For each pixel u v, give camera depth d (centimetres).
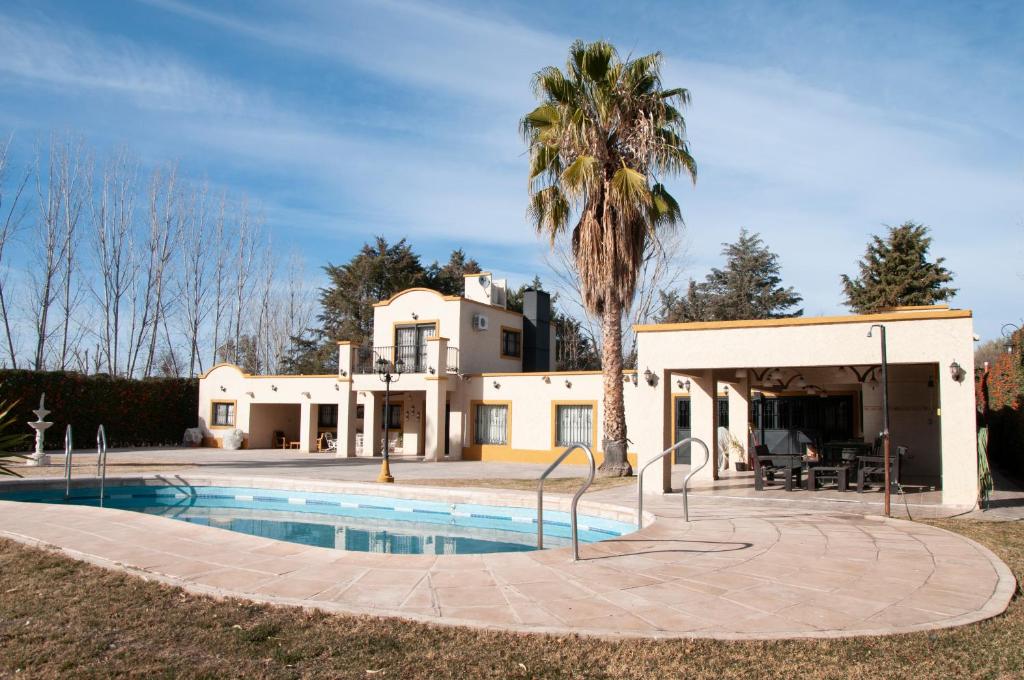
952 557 718
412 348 2692
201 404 3222
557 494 1320
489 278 2838
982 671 405
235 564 664
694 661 419
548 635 464
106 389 2875
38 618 500
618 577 626
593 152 1602
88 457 2302
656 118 1605
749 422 1856
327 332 4728
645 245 1692
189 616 502
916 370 1645
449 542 1062
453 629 475
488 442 2497
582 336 4400
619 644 447
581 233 1648
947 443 1099
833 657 426
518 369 2961
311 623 488
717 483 1521
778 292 4312
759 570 656
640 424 1355
